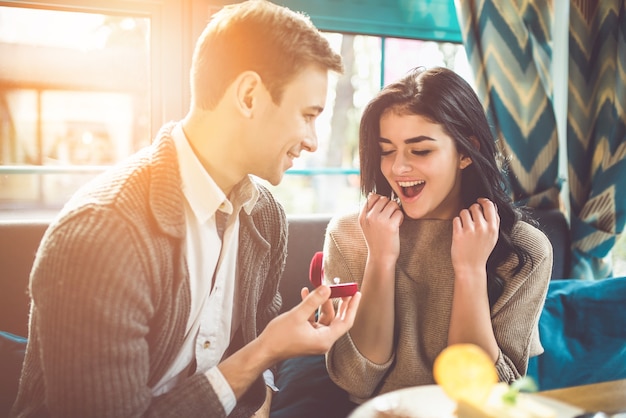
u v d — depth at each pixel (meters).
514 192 2.26
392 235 1.35
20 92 1.84
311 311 1.05
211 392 1.01
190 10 1.93
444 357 0.95
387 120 1.32
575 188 2.32
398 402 0.94
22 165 1.87
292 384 1.60
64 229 0.92
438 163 1.31
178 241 1.02
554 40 2.45
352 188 2.41
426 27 2.27
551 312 1.88
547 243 1.42
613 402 0.98
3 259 1.63
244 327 1.20
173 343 1.05
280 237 1.32
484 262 1.31
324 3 2.11
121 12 1.87
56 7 1.80
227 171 1.08
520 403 0.89
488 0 2.17
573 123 2.29
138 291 0.94
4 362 1.44
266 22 1.01
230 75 1.01
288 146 1.06
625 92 2.21
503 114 2.20
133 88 1.96
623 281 1.93
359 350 1.36
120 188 0.98
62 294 0.90
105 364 0.91
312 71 1.02
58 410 0.93
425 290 1.43
